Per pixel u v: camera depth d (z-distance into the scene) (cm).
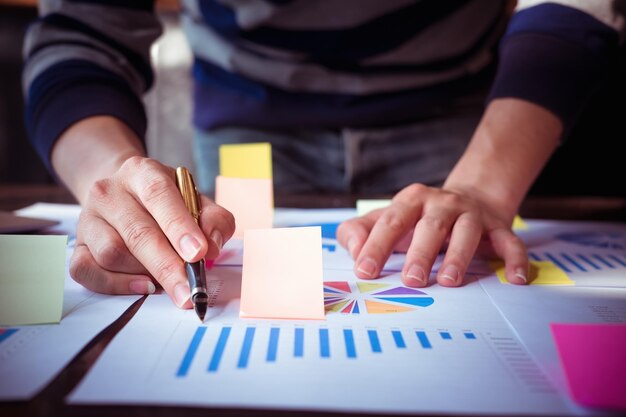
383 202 81
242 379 31
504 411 29
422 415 28
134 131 79
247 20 102
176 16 150
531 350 37
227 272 54
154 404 28
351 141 112
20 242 43
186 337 38
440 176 116
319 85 107
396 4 101
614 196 148
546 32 80
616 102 141
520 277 53
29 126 84
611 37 80
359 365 34
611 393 30
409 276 51
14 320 40
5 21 177
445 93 111
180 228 44
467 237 55
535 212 94
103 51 90
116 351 35
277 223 77
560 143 83
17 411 27
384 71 107
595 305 47
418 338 39
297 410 28
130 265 47
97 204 49
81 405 28
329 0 100
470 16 106
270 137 115
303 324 41
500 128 76
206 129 116
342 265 58
